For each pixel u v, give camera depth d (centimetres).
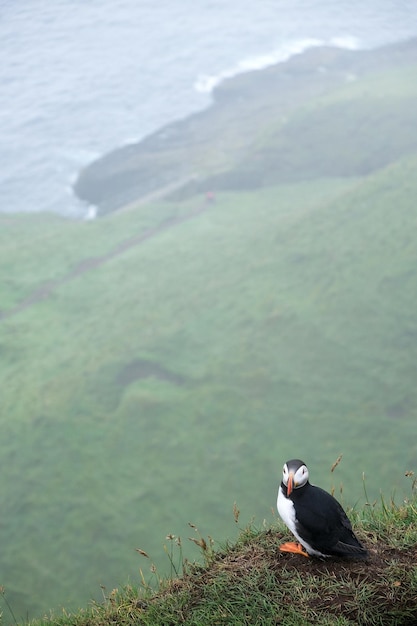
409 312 8950
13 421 8144
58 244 12256
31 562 6538
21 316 10319
